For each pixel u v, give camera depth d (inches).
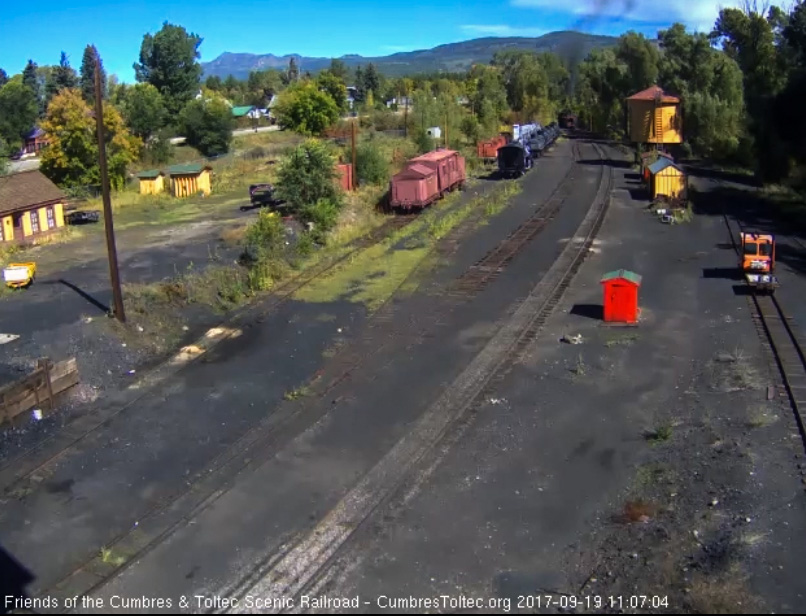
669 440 639.1
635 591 451.8
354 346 900.0
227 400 760.3
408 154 2498.8
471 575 474.3
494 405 721.0
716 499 545.6
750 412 677.9
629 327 920.9
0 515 566.3
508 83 4434.1
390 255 1322.6
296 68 6963.6
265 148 2979.8
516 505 551.8
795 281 1082.7
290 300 1083.3
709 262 1202.6
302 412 725.9
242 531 533.6
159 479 613.3
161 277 1181.1
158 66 3599.9
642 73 3474.4
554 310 996.6
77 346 881.5
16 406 705.0
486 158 2613.2
